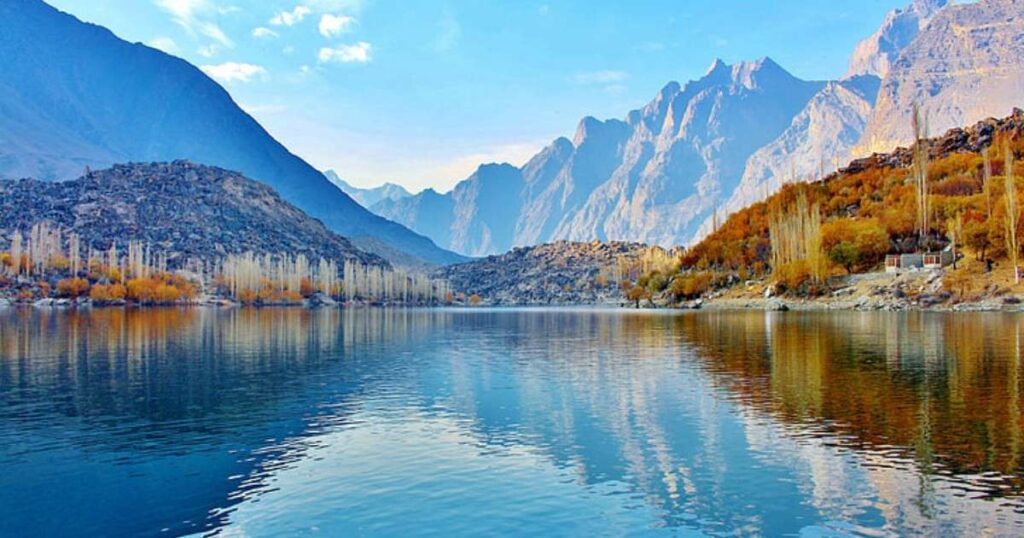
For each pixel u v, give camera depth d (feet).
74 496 75.87
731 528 64.08
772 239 553.23
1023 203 401.90
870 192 626.23
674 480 78.18
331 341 272.72
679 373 159.22
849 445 89.81
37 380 157.38
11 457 91.09
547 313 638.12
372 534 64.23
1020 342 200.23
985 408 109.09
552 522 66.33
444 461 87.56
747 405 117.60
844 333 247.70
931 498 70.08
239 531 65.77
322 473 83.15
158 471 84.74
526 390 140.26
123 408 123.34
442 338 289.94
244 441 98.99
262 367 182.80
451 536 63.36
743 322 339.36
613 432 100.99
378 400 130.62
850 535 61.67
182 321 410.52
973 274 399.65
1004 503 68.28
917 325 273.33
